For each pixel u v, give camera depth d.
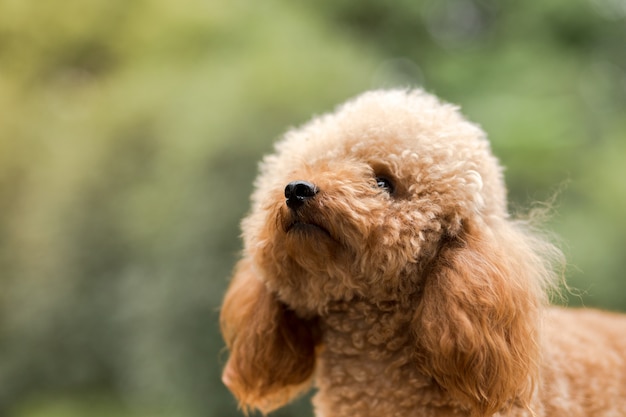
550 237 2.51
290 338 2.49
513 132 6.41
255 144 5.61
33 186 8.95
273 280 2.29
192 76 7.22
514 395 2.07
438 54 9.09
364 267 2.10
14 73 11.05
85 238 7.59
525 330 2.10
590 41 8.65
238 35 8.33
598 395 2.34
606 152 7.08
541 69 7.55
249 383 2.52
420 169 2.14
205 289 5.48
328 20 9.15
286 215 2.07
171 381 5.67
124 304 6.81
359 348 2.26
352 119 2.28
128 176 7.38
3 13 11.07
